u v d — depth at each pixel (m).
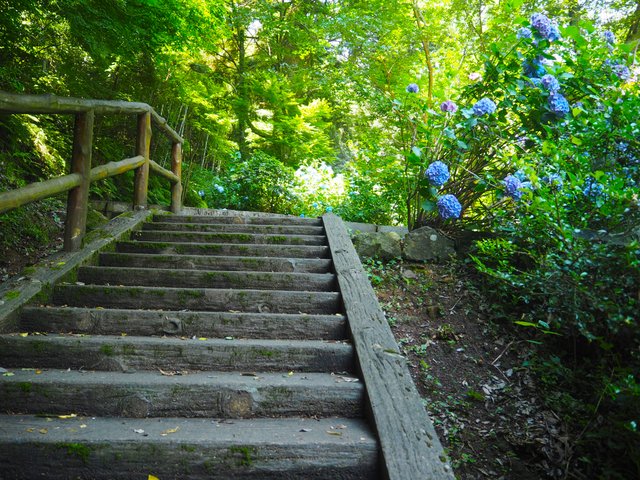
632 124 2.91
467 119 3.81
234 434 2.05
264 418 2.27
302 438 2.03
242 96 12.41
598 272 2.49
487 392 2.79
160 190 7.92
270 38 12.77
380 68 7.89
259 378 2.45
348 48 7.93
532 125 3.77
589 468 2.30
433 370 2.93
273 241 4.25
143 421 2.19
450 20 7.64
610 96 3.33
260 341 2.76
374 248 4.11
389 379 2.35
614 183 2.47
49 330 2.81
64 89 5.98
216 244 4.02
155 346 2.57
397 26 7.55
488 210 3.89
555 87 3.36
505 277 2.95
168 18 5.48
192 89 9.16
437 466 1.87
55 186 3.20
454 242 4.09
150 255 3.75
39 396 2.23
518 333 3.17
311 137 12.06
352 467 1.97
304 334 2.92
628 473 2.17
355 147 9.34
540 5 6.98
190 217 4.88
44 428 2.03
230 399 2.28
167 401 2.26
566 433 2.47
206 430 2.09
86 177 3.67
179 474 1.93
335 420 2.27
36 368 2.50
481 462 2.42
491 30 7.24
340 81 7.46
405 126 5.00
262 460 1.95
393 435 2.01
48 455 1.91
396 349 2.59
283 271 3.74
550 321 2.92
